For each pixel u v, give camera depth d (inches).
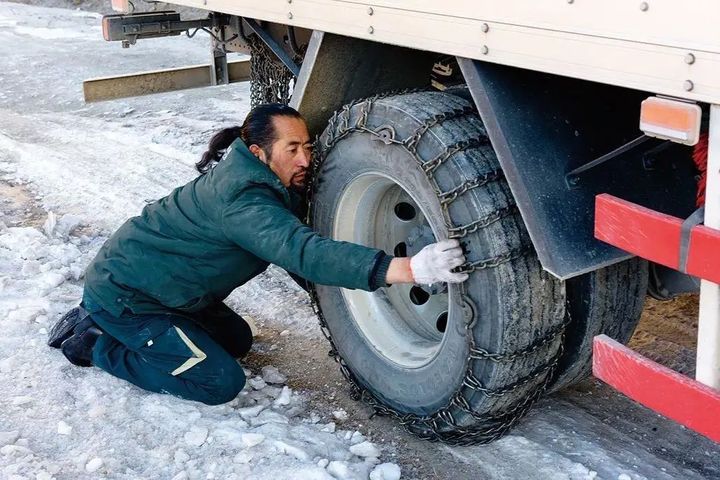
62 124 296.8
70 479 113.3
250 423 125.0
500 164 93.4
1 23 482.9
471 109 103.6
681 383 80.7
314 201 121.6
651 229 80.6
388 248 122.6
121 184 231.8
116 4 186.2
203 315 137.6
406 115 103.3
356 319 121.3
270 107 117.1
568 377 114.3
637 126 97.1
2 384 136.0
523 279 98.3
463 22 89.0
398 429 123.6
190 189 123.9
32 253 183.8
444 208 99.3
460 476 113.0
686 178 96.1
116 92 218.2
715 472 111.3
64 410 129.1
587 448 116.4
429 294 118.3
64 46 420.5
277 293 169.8
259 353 147.8
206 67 228.5
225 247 121.1
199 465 115.6
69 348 137.1
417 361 115.0
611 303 108.0
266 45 177.6
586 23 76.9
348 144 112.4
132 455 118.3
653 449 116.6
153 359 129.4
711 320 77.7
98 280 130.2
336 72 120.3
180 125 280.5
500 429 113.0
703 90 69.7
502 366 100.9
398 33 98.1
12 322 153.1
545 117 93.0
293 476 111.1
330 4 108.0
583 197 92.6
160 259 124.9
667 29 71.1
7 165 253.4
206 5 139.9
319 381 137.6
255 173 114.2
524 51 83.2
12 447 118.1
